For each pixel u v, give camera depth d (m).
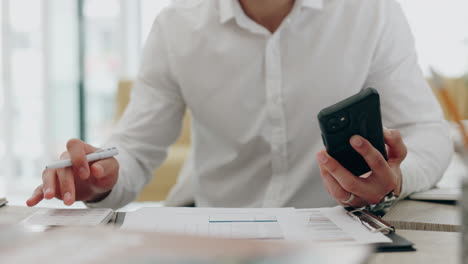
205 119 1.12
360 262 0.29
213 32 1.08
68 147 0.72
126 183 0.92
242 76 1.07
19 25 3.79
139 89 1.14
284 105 1.06
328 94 1.05
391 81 1.03
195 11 1.11
